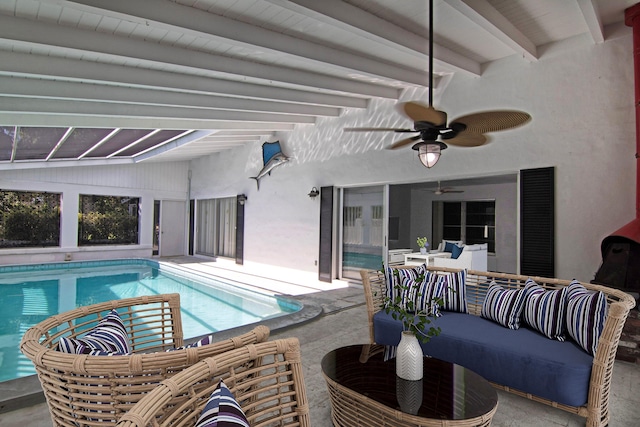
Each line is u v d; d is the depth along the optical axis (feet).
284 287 21.62
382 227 20.62
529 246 14.64
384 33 11.74
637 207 11.36
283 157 26.23
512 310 9.17
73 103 16.42
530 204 14.67
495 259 29.55
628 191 12.57
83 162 31.35
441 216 33.78
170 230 39.73
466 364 8.45
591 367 6.95
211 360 3.25
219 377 3.38
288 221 26.14
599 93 13.12
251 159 30.19
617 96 12.75
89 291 23.75
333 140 22.89
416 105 8.28
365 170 21.03
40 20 10.13
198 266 31.01
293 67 14.97
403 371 6.75
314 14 10.02
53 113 16.06
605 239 11.40
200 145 30.19
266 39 11.69
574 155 13.67
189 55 12.66
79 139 22.94
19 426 6.80
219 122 22.34
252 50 12.73
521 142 15.02
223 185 34.09
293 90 17.85
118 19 10.18
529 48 13.87
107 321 5.29
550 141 14.25
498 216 29.48
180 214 40.47
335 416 6.96
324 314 15.02
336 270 23.09
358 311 15.61
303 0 9.64
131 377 3.51
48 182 31.68
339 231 23.08
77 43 10.69
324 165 23.50
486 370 8.14
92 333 4.80
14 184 30.04
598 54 13.14
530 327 8.97
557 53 14.05
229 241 33.81
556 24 12.79
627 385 8.95
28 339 4.17
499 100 15.58
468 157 16.67
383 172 20.12
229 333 11.96
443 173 17.61
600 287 8.45
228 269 29.37
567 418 7.43
